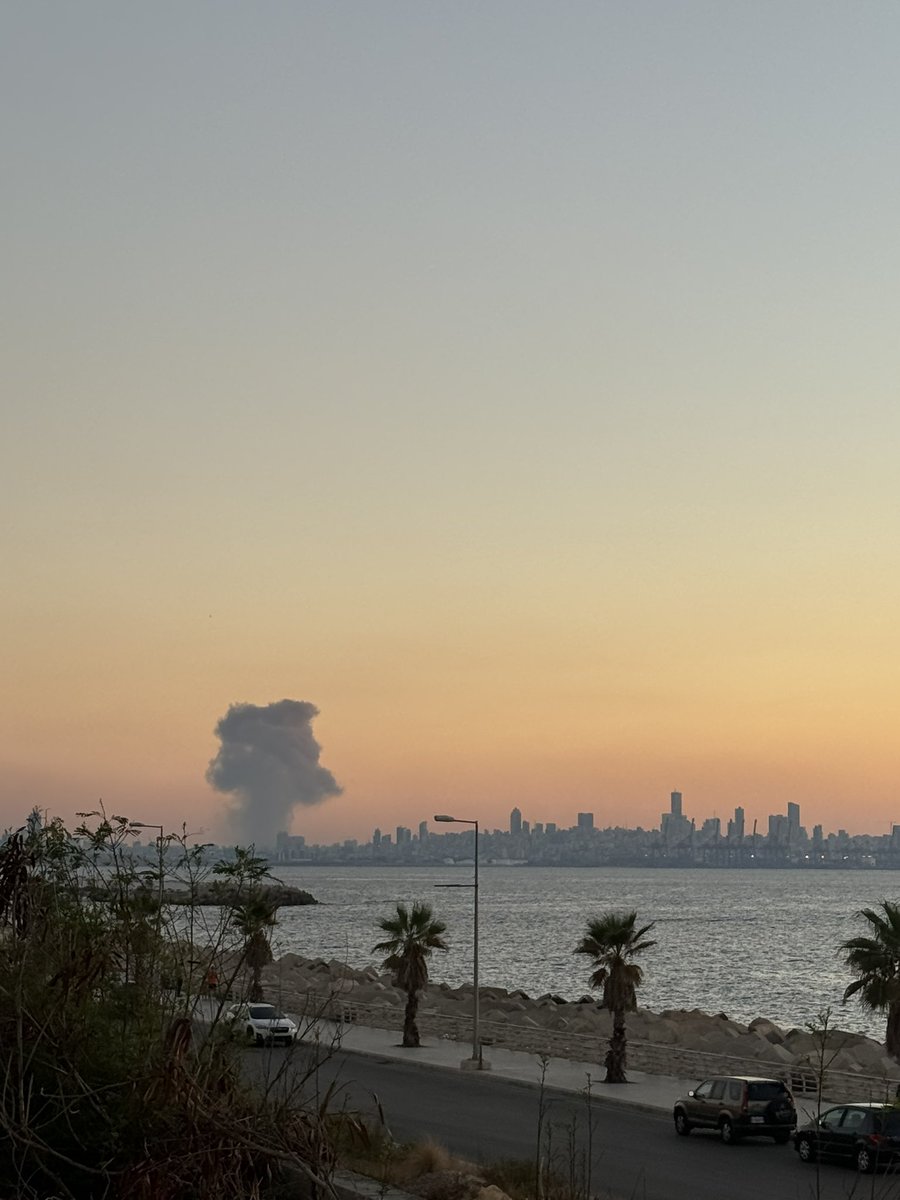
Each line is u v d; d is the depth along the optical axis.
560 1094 47.88
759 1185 31.70
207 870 21.08
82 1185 18.56
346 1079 49.09
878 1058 63.94
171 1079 16.12
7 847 19.42
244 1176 16.11
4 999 18.56
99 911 20.36
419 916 62.88
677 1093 48.31
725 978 144.38
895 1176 32.94
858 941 47.41
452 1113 41.81
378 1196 22.48
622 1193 30.00
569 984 140.38
